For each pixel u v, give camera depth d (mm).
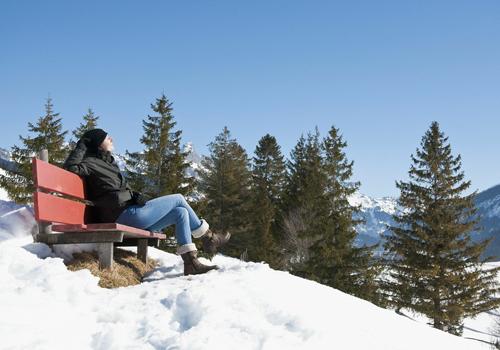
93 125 29141
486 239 25500
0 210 5719
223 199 37375
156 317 3219
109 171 4824
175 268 5574
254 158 44375
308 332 3180
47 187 4055
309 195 31125
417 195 27156
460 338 5141
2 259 3871
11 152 23219
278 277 4516
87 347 2746
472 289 24547
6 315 2893
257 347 2875
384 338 3656
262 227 33562
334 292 4832
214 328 3068
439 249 25688
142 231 4867
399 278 25969
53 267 3865
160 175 25859
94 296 3684
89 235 4488
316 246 26922
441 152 28016
